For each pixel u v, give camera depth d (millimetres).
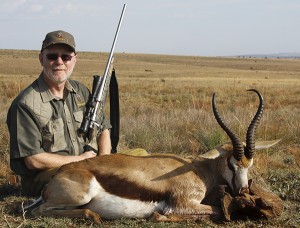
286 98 28469
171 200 5551
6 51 142000
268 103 25234
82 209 5438
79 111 6598
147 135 10711
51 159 6090
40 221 5426
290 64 148500
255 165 8344
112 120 7484
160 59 159250
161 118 13188
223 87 40594
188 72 86875
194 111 15445
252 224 5582
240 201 5547
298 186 7184
